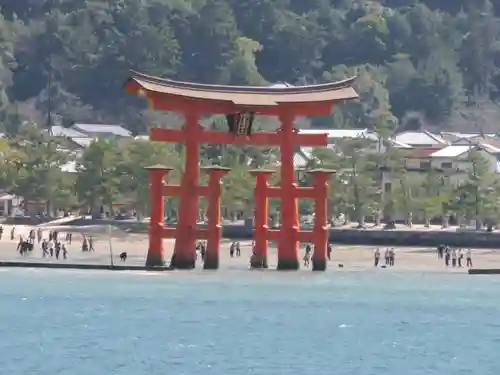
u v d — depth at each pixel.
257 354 169.25
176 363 159.25
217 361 161.75
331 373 153.00
